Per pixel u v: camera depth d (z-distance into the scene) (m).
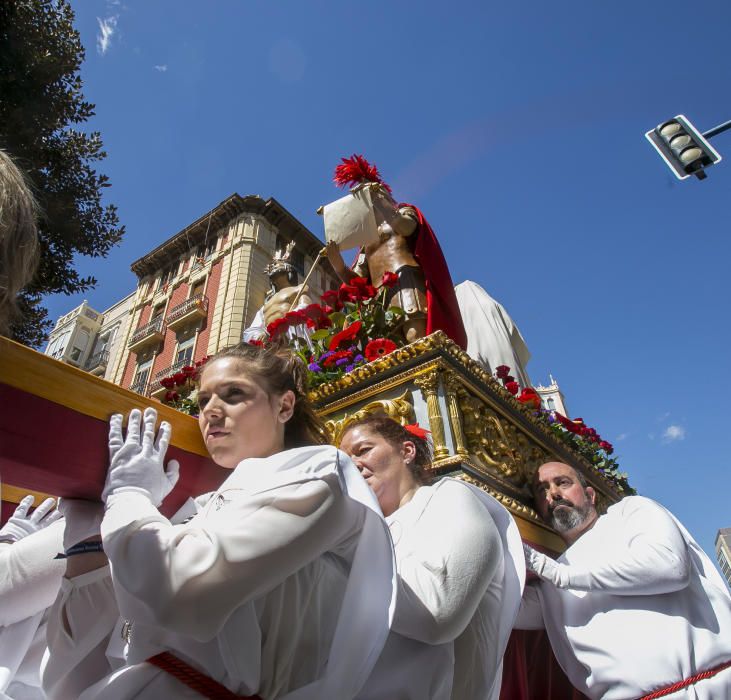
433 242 4.70
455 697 1.57
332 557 1.45
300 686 1.26
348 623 1.28
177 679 1.19
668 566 2.15
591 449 4.89
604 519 2.68
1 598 1.69
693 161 8.40
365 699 1.39
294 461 1.39
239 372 1.72
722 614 2.23
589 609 2.35
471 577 1.54
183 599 1.11
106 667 1.62
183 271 27.23
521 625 2.68
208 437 1.65
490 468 3.20
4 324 1.22
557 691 2.92
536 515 3.09
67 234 8.37
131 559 1.19
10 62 7.61
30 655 1.99
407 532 1.78
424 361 3.26
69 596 1.60
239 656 1.17
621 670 2.14
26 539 1.82
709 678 2.04
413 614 1.44
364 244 4.79
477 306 6.07
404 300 4.57
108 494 1.37
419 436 2.35
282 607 1.30
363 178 4.85
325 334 4.25
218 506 1.40
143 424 1.57
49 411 1.40
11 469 1.39
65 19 8.12
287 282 6.49
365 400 3.46
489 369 5.52
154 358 25.06
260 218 25.88
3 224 1.18
